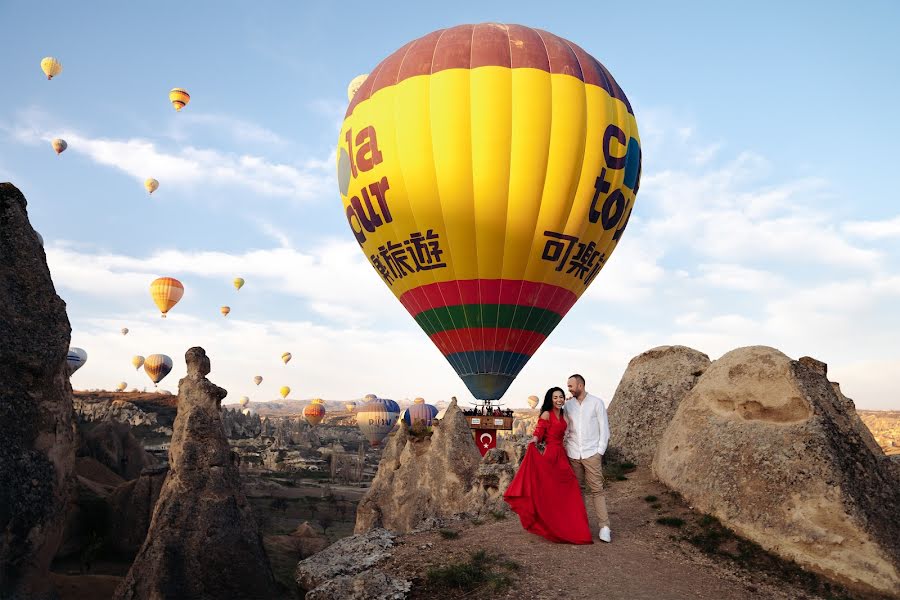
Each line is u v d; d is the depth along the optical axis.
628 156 30.69
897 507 9.81
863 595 8.80
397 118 29.44
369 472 147.38
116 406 152.25
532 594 8.50
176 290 90.00
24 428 9.83
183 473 24.20
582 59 30.94
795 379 10.91
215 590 23.09
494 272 29.44
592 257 30.91
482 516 12.73
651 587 8.74
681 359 15.44
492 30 30.70
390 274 31.92
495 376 31.19
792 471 10.08
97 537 32.41
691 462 11.75
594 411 10.43
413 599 8.70
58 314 10.78
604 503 10.38
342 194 32.75
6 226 10.67
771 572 9.38
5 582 9.22
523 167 28.33
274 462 144.38
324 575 9.70
